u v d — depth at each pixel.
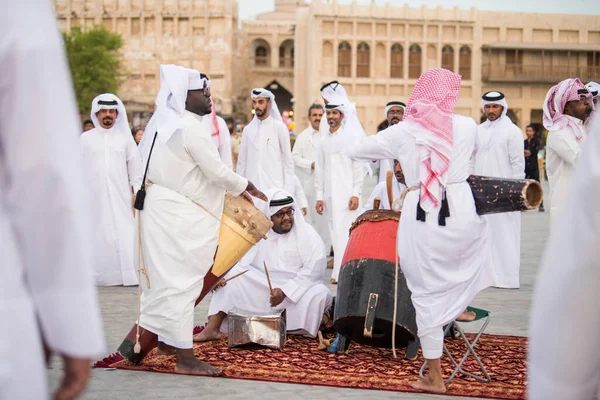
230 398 4.95
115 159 9.92
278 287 6.56
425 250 5.00
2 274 1.88
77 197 1.94
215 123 8.44
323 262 6.81
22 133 1.89
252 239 5.75
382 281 5.55
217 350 6.29
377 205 6.04
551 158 8.29
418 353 6.19
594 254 1.98
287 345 6.50
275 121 10.75
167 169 5.57
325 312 6.76
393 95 55.34
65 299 1.93
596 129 2.03
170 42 60.12
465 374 5.46
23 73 1.89
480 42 55.44
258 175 10.70
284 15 77.44
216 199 5.70
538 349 2.11
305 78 59.25
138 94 60.53
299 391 5.11
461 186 5.07
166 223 5.54
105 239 9.82
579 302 2.01
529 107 56.12
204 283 5.76
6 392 1.85
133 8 60.03
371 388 5.17
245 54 69.31
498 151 10.19
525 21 55.44
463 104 55.81
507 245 9.83
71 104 1.98
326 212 10.49
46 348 2.05
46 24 1.96
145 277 5.61
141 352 5.68
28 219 1.90
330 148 10.25
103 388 5.17
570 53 55.69
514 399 4.95
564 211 2.07
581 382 2.08
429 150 5.04
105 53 53.12
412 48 55.41
